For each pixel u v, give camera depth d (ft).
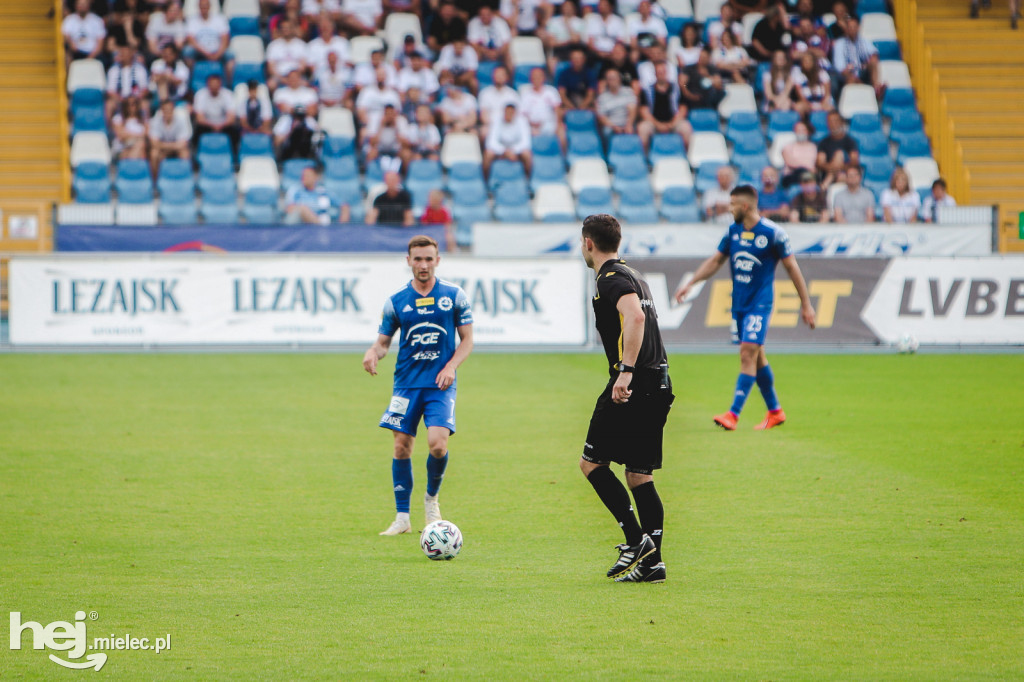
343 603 52.95
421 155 226.17
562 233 194.70
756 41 251.39
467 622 50.08
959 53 268.00
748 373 105.50
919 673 43.70
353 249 190.60
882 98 249.75
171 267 172.65
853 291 176.76
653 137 234.38
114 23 240.53
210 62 240.53
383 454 94.12
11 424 108.47
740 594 54.29
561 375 147.84
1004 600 53.16
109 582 56.49
